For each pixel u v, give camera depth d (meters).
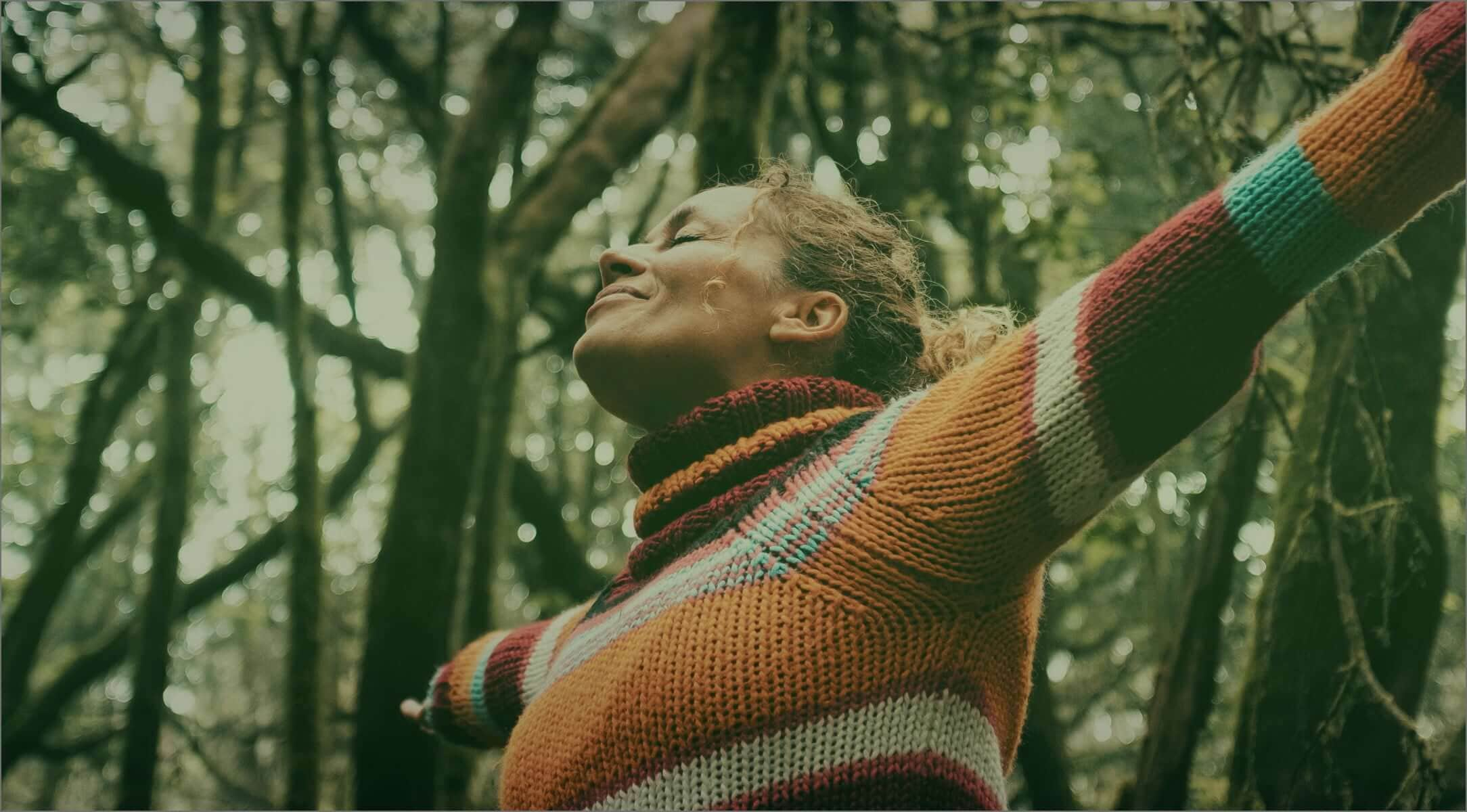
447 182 5.57
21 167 7.91
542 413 9.48
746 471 1.45
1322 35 4.37
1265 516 5.91
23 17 7.38
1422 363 3.67
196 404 9.55
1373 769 3.49
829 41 5.71
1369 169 1.18
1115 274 1.26
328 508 7.75
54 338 10.53
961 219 5.29
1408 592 3.60
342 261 7.06
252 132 8.95
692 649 1.30
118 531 11.07
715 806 1.25
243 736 9.23
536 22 5.80
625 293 1.63
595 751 1.34
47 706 7.62
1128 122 6.27
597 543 9.10
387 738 5.00
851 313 1.68
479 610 5.90
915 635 1.28
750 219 1.67
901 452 1.33
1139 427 1.22
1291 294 1.21
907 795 1.24
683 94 6.03
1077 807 5.68
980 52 5.35
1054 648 7.65
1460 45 1.17
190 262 6.86
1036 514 1.26
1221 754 6.47
